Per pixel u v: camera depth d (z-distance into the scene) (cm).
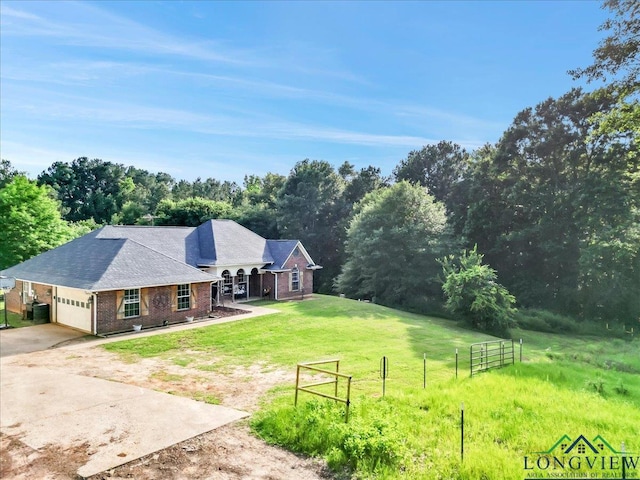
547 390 1180
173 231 3148
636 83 2277
